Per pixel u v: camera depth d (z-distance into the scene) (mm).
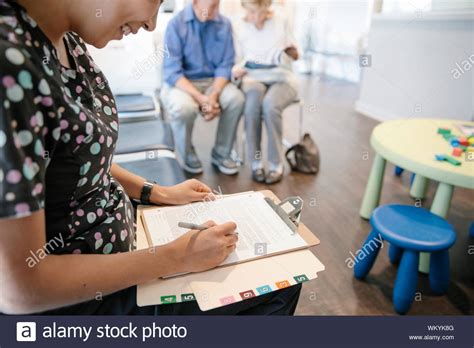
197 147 2498
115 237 599
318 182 2057
